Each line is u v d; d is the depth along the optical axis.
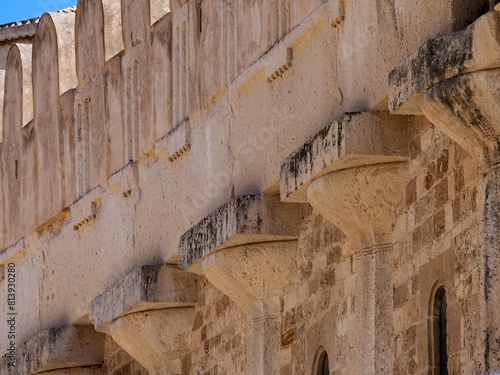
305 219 17.27
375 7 14.78
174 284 20.09
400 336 14.61
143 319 20.42
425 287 14.07
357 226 15.23
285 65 16.72
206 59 19.02
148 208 20.55
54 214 23.56
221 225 17.50
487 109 12.35
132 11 21.27
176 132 19.55
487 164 12.57
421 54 13.04
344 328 15.77
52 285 24.00
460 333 13.23
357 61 15.14
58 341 23.41
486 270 12.30
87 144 22.78
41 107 24.45
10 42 31.94
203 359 20.00
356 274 15.30
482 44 12.25
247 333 17.97
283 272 17.59
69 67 23.92
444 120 12.79
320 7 15.93
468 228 13.23
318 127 15.93
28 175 25.00
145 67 20.81
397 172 14.89
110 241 21.70
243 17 18.03
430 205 14.18
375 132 14.76
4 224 26.09
